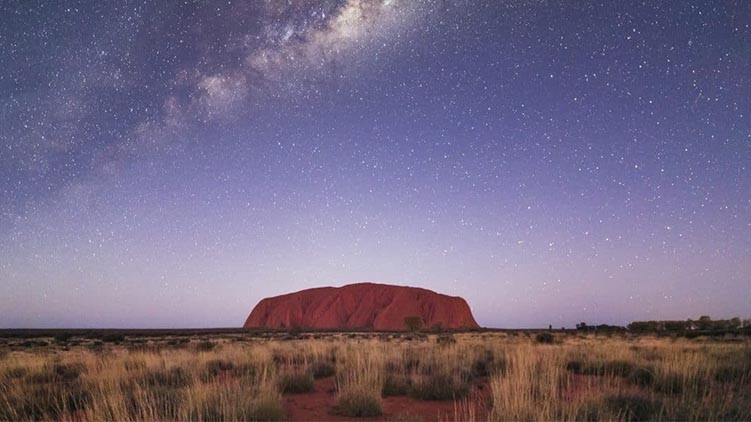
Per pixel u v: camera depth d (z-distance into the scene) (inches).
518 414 258.1
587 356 602.9
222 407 271.7
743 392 324.2
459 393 376.5
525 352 535.8
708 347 786.8
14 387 404.8
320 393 410.0
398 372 479.2
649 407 284.7
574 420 244.5
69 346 1459.2
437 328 4630.9
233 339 1942.7
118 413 267.7
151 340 1850.4
